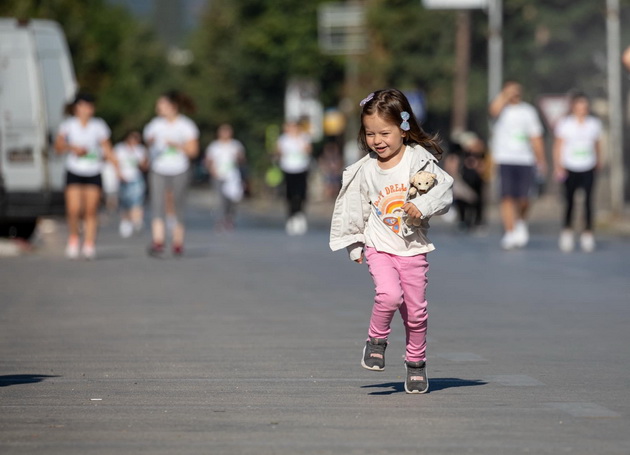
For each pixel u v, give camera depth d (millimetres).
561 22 126562
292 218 82938
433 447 16859
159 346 27609
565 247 58281
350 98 141000
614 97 85500
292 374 23453
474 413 19344
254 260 54031
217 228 86812
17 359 25688
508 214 59500
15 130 57750
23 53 58438
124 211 79875
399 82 140250
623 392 21312
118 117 178125
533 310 34594
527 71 130500
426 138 20875
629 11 123250
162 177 55750
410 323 21062
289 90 159125
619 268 48156
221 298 38156
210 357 25812
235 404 20188
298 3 181250
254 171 180875
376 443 17094
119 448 16844
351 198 21094
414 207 20172
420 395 21031
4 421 18766
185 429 18109
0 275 46344
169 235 77750
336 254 57844
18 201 57531
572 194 57812
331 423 18531
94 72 130000
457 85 127250
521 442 17172
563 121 57656
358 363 24906
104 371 23922
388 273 20719
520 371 23766
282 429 18078
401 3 140125
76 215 54594
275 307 35562
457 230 83000
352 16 143000
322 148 175125
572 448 16797
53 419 18922
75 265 51188
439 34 138750
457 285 41875
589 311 34312
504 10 131250
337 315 33500
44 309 35312
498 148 59469
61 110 58969
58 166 58406
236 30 187125
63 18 125812
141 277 45531
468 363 24859
